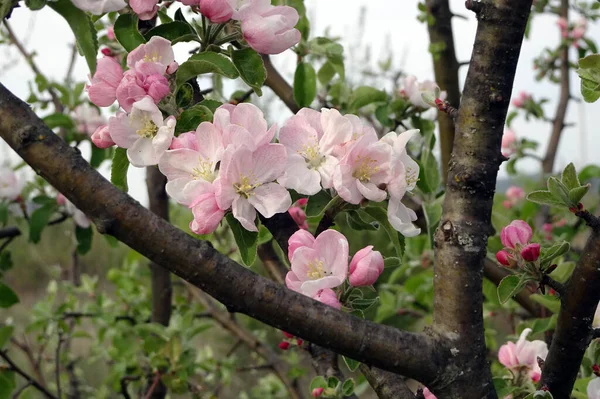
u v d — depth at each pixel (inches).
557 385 36.5
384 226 36.2
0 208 66.4
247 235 34.8
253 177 34.3
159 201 61.5
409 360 33.7
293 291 33.1
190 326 68.9
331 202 35.4
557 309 47.4
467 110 35.2
